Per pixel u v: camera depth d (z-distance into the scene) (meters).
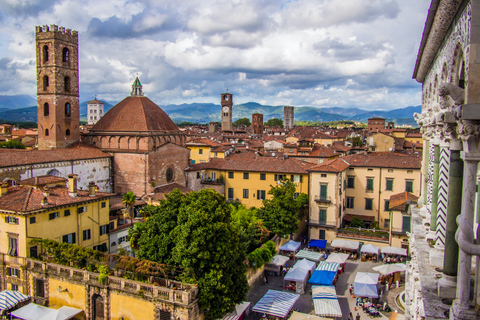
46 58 80.44
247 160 90.56
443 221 18.88
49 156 68.62
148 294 39.66
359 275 53.50
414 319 23.41
